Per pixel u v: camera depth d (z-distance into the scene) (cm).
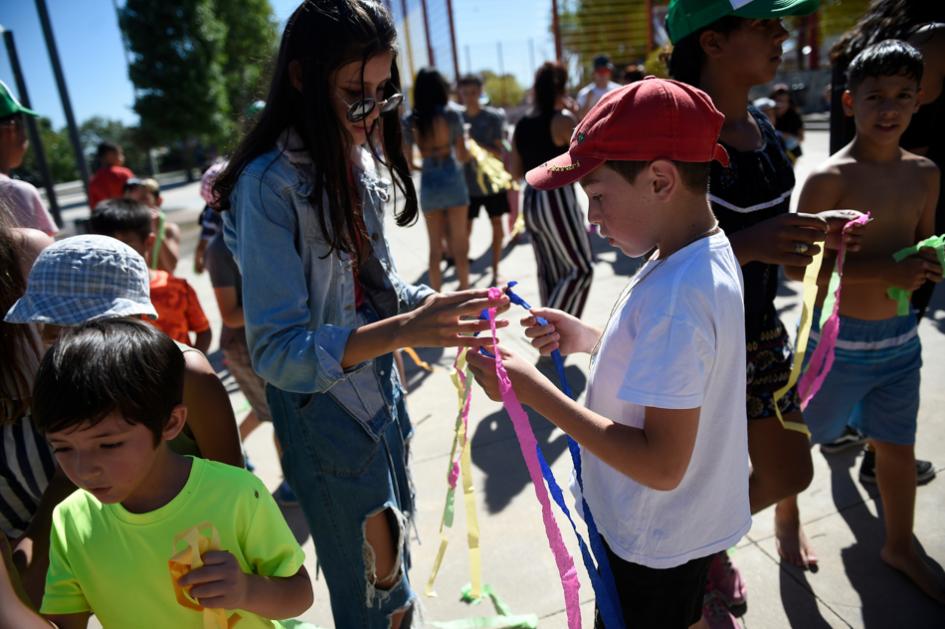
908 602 223
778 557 247
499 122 673
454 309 143
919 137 288
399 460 196
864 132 217
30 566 148
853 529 258
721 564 226
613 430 136
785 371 206
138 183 522
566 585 138
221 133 3247
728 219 196
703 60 200
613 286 564
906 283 208
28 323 164
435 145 543
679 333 129
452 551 270
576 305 435
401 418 200
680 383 129
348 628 189
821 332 203
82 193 3038
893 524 232
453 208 559
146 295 165
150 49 3097
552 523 139
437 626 228
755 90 1931
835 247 195
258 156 159
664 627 163
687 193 137
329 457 176
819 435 244
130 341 122
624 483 153
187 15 3103
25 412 172
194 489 133
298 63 154
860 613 221
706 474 147
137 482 124
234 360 309
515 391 142
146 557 132
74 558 134
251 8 3812
